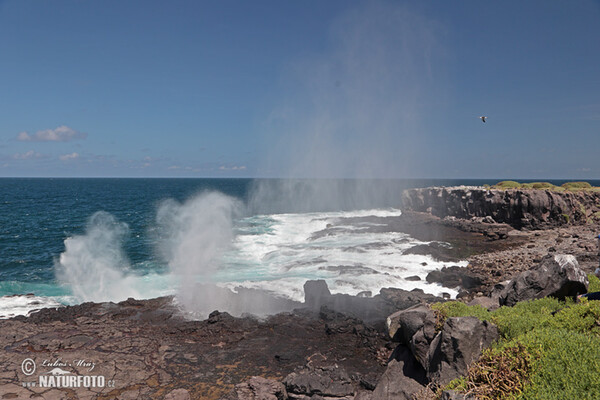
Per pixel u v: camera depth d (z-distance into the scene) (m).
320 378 10.88
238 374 11.85
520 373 5.84
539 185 50.91
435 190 53.84
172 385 11.10
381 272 24.20
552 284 11.54
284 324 15.68
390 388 9.54
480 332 7.63
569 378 5.38
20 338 13.91
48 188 168.00
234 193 115.69
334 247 31.55
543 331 6.65
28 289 23.86
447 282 21.95
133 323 15.83
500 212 42.16
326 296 18.69
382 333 14.75
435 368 8.09
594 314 7.67
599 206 44.44
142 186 198.00
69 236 44.91
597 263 22.45
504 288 13.08
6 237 44.34
